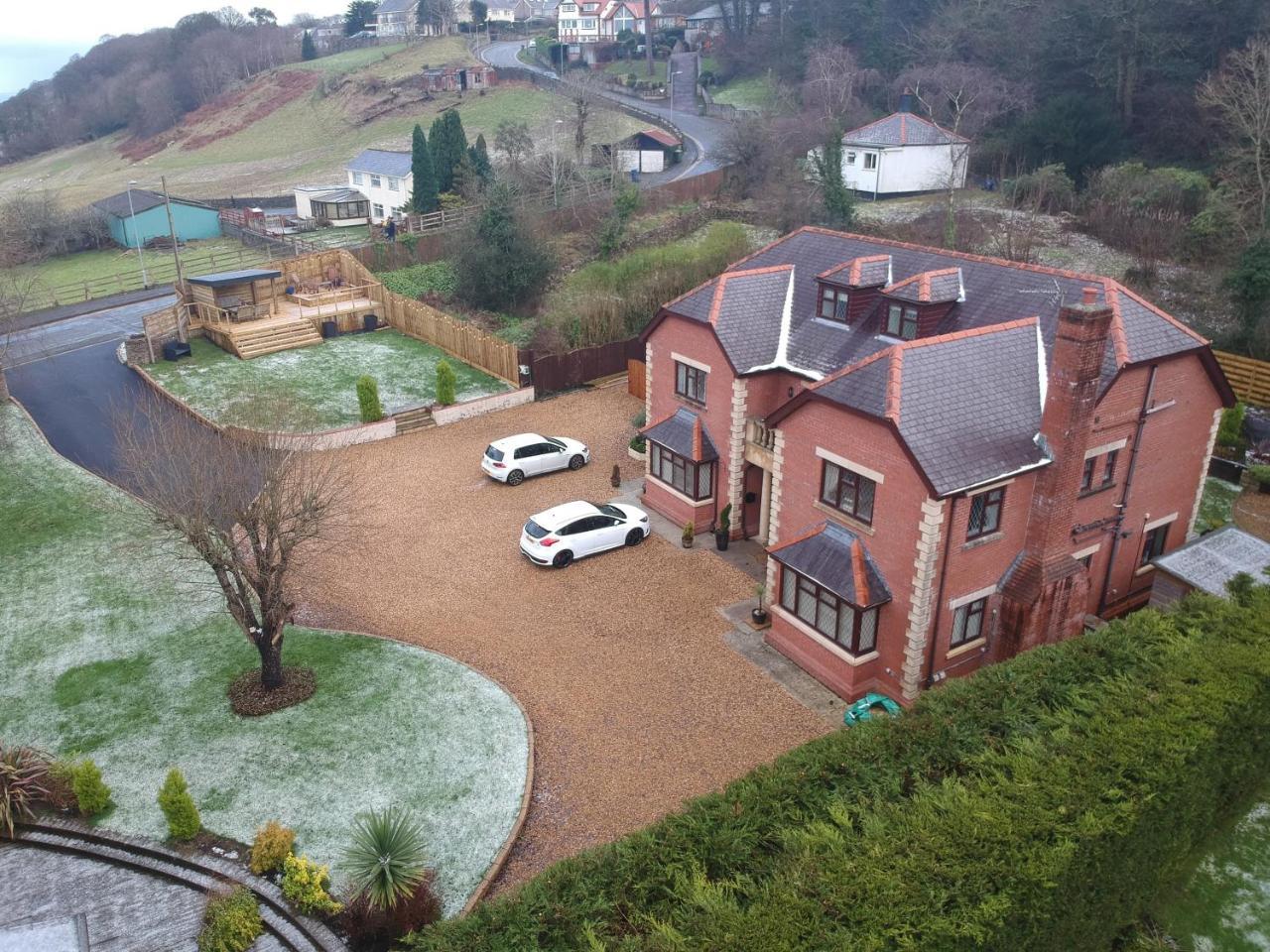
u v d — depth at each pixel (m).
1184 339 22.75
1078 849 13.28
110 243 71.56
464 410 39.47
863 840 13.34
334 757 19.84
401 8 153.62
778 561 23.00
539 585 26.80
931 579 20.22
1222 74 53.44
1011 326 22.70
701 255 48.97
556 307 46.25
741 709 21.66
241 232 68.38
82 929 15.75
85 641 23.91
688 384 30.02
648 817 18.42
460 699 21.75
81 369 43.41
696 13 128.88
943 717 16.41
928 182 66.69
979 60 76.31
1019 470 20.22
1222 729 15.97
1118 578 24.64
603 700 21.94
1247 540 24.08
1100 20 63.34
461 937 12.82
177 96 133.25
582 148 76.56
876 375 21.19
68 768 18.75
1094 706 16.22
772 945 11.55
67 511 30.52
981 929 11.95
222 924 15.45
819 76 81.81
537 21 168.12
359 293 51.53
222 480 20.89
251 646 23.77
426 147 62.16
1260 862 16.62
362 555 28.22
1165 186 54.12
